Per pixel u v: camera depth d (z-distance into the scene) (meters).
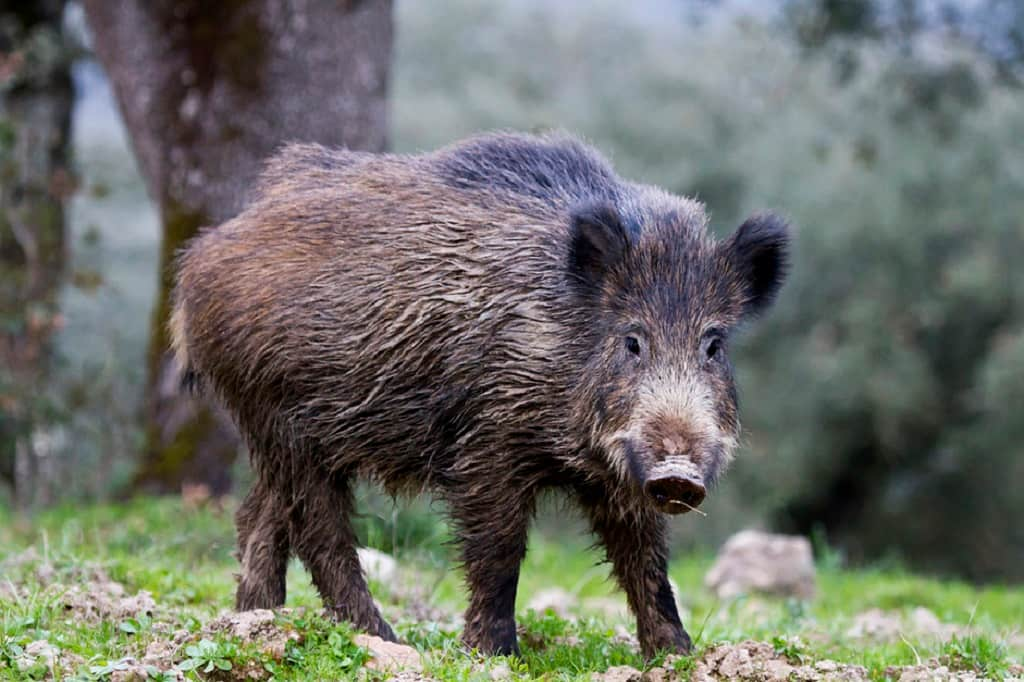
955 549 49.22
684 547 46.72
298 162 13.35
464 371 11.80
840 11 35.97
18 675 9.84
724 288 11.74
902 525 50.00
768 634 14.49
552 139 13.13
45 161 31.89
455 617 14.60
